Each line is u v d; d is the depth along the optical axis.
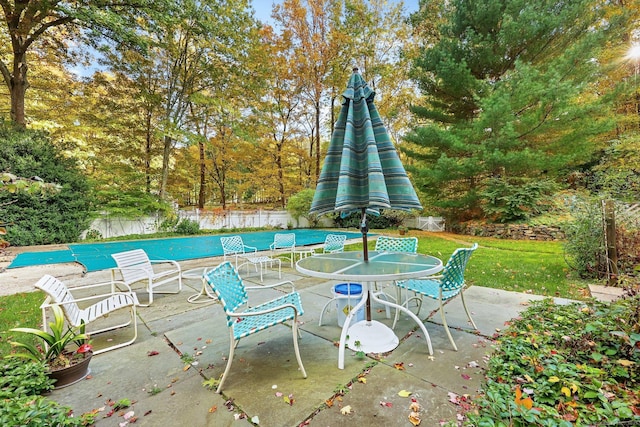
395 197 2.60
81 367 2.10
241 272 5.64
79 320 2.50
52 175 10.30
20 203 9.80
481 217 11.87
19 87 10.39
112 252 8.91
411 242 3.73
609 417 1.34
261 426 1.59
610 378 1.66
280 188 17.94
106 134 14.43
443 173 10.73
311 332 2.80
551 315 2.77
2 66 10.20
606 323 2.13
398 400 1.77
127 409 1.76
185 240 11.66
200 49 13.52
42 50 11.42
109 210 12.04
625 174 5.99
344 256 3.08
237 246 5.93
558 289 3.90
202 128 17.34
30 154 10.06
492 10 9.98
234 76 14.40
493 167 10.16
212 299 3.95
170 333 2.88
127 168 14.38
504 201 10.45
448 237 10.68
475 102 11.01
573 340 2.12
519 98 9.15
